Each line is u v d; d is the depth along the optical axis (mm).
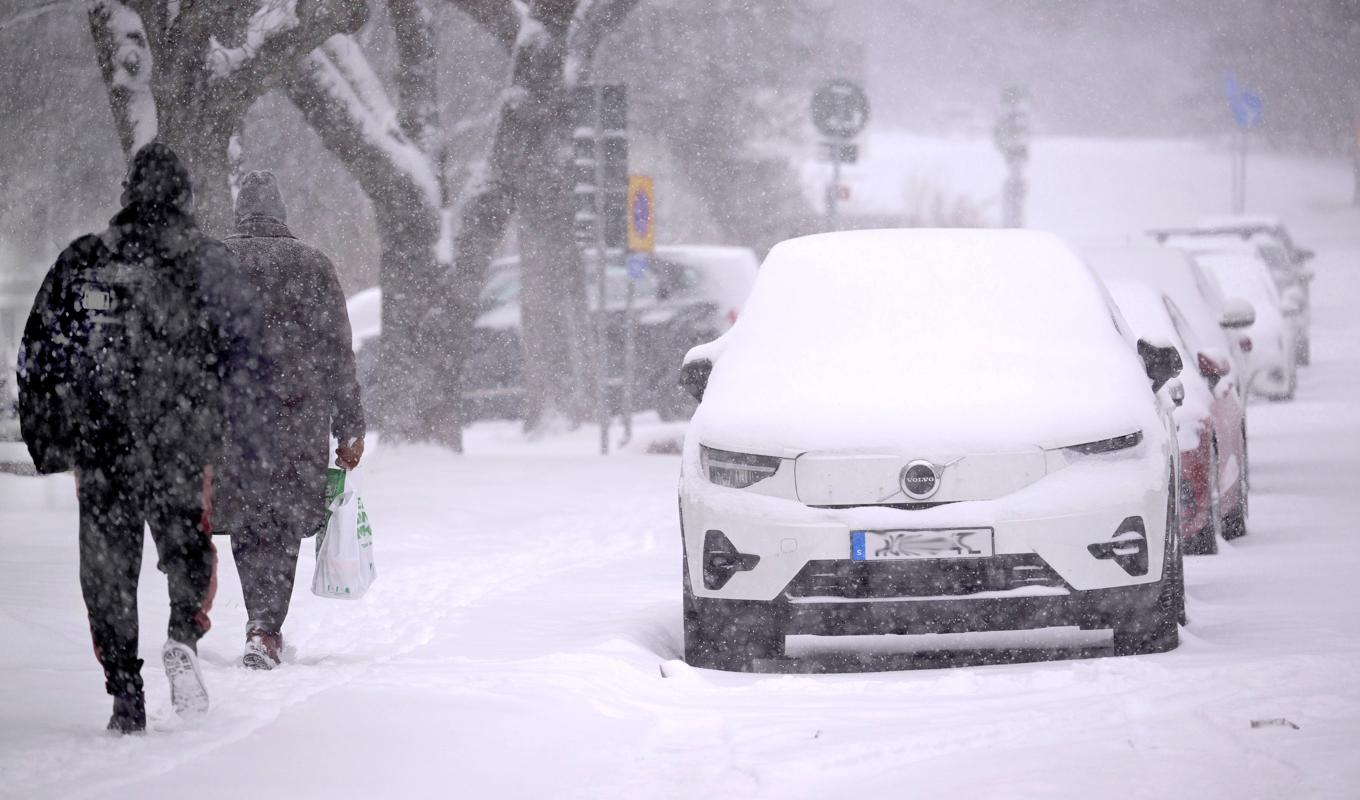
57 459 17344
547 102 54375
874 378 23062
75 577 27469
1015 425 21469
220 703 18047
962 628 21031
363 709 17625
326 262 22203
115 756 15688
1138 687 18047
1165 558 21547
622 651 21953
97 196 61375
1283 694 17000
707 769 15539
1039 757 15000
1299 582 27312
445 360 54531
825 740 16391
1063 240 27016
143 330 17328
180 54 39438
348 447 22422
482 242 54438
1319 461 51500
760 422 22156
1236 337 42125
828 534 21016
